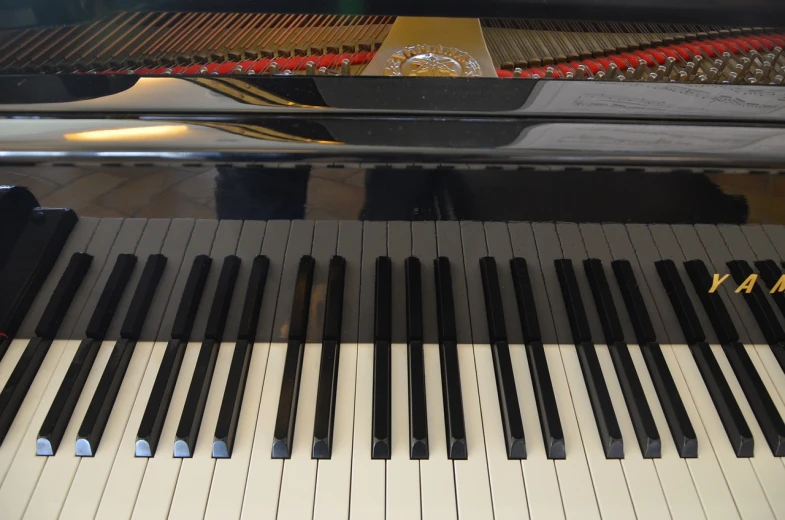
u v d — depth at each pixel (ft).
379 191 1.36
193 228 1.45
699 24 1.72
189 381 1.44
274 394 1.44
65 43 1.65
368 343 1.52
